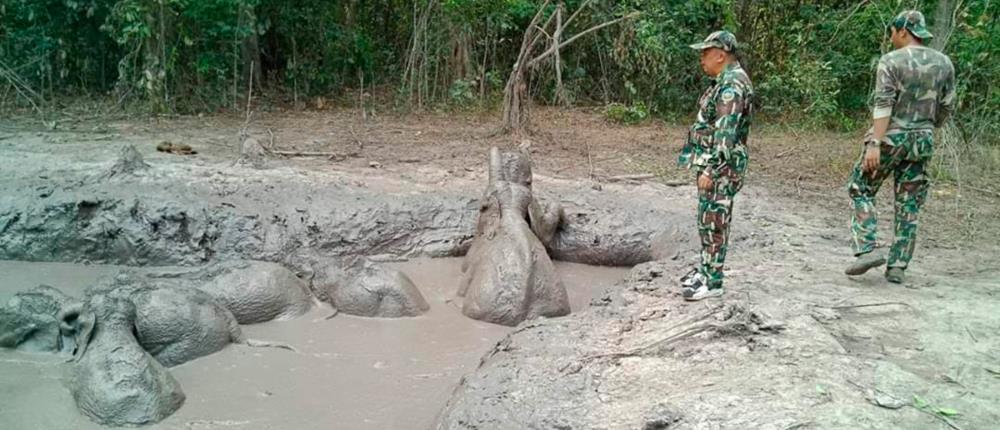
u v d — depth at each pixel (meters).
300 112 13.64
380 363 5.35
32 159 8.66
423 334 5.84
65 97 13.25
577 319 5.27
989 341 4.84
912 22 5.48
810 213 8.36
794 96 14.75
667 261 6.70
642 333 4.96
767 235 7.41
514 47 16.08
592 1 12.70
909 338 4.88
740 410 3.94
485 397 4.24
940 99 5.54
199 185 7.93
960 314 5.25
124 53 13.41
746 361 4.50
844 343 4.80
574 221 7.91
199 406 4.73
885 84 5.40
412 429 4.50
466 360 5.40
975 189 9.53
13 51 12.94
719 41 5.09
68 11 12.83
